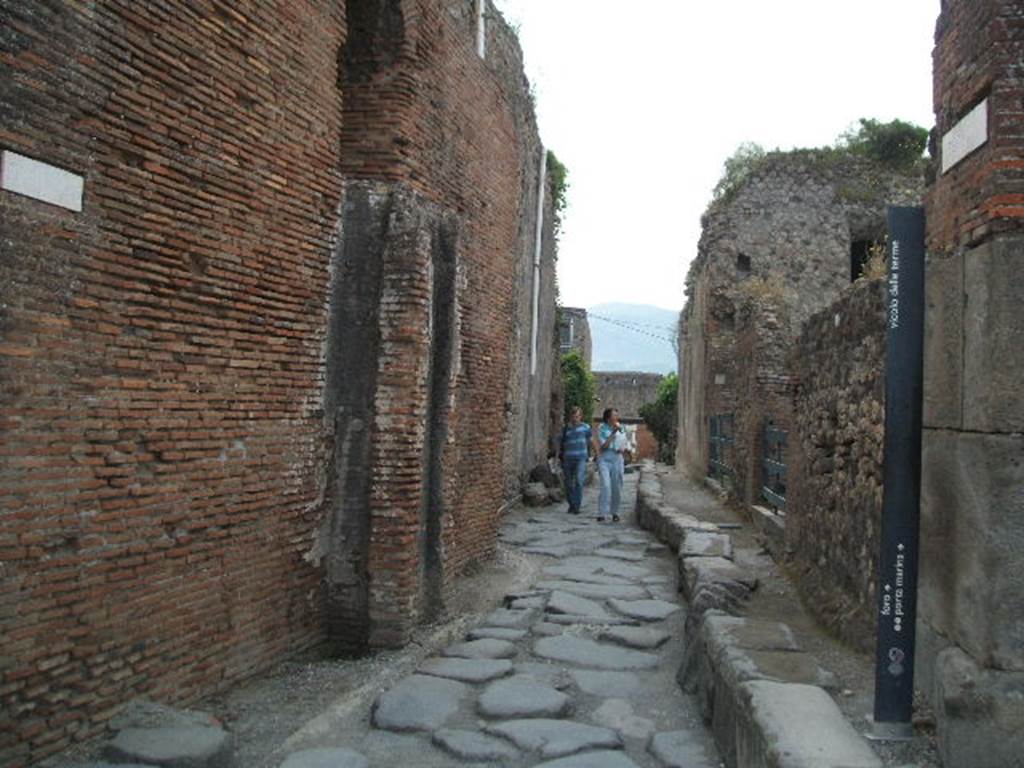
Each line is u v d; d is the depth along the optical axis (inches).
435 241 278.8
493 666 243.3
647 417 1337.4
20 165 152.5
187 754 162.4
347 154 267.4
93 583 170.6
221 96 202.4
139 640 183.0
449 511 288.5
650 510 500.4
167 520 190.2
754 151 837.2
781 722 154.7
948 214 175.3
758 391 467.2
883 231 757.3
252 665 222.7
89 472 169.2
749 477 470.6
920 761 156.9
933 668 173.3
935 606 174.7
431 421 280.2
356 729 203.3
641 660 257.4
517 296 573.3
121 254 175.6
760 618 241.1
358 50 269.3
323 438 253.9
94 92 167.5
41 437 158.4
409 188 268.2
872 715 172.9
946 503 170.6
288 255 232.4
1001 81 155.2
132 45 176.1
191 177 194.2
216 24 199.6
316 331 248.5
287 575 237.8
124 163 175.8
